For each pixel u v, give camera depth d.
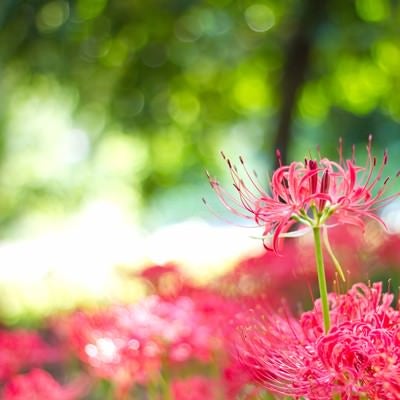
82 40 8.91
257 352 2.57
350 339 2.34
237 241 10.04
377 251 7.00
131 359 3.45
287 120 8.73
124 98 9.75
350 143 12.67
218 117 10.88
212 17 9.37
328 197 2.47
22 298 10.78
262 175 12.11
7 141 15.84
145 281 6.18
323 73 9.80
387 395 2.32
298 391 2.43
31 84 9.69
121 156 14.95
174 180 11.66
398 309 2.59
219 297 3.87
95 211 17.59
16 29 8.50
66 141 15.98
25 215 16.33
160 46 9.41
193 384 3.92
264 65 10.10
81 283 10.35
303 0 8.36
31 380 3.94
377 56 9.43
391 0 8.23
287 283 5.76
